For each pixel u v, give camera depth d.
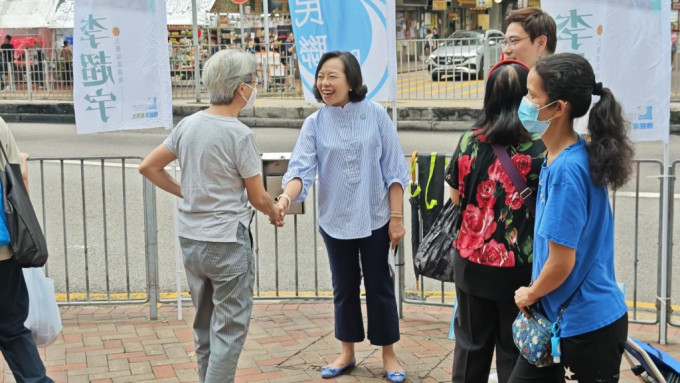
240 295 3.50
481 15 34.62
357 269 4.12
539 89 2.57
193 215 3.47
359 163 3.95
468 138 3.31
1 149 3.43
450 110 14.98
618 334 2.66
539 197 2.69
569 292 2.63
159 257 6.91
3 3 21.59
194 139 3.41
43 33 23.83
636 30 4.05
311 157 3.99
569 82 2.52
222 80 3.38
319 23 4.58
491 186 3.20
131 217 8.09
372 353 4.51
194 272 3.58
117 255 6.95
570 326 2.62
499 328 3.33
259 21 23.22
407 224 7.64
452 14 32.78
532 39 3.98
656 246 6.88
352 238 3.97
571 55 2.58
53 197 8.89
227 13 22.75
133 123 4.66
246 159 3.41
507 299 3.22
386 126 4.05
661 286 4.64
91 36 4.51
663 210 4.57
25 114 17.47
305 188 3.95
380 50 4.53
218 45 18.73
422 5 30.48
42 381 3.61
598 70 4.09
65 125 16.27
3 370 4.25
